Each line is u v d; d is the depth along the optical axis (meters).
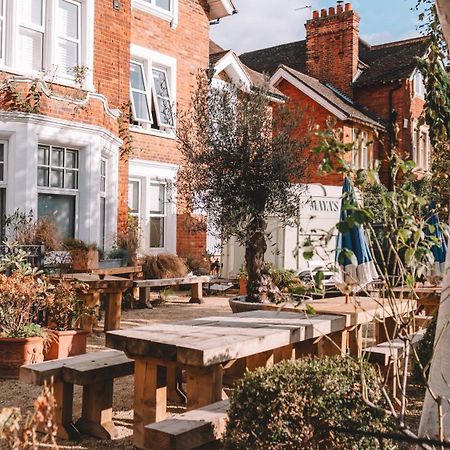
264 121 8.98
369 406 3.46
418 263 3.51
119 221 12.66
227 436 3.51
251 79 18.16
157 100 15.09
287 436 3.37
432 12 7.99
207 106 9.19
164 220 15.19
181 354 3.98
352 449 3.39
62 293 7.18
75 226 10.62
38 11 10.92
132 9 14.23
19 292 6.54
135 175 14.26
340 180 19.45
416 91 23.31
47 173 10.20
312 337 5.17
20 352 6.27
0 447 3.35
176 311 11.41
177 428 3.65
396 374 3.96
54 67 10.94
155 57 14.88
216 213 8.80
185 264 13.97
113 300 8.84
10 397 5.57
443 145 8.73
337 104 20.55
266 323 5.14
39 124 9.84
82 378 4.48
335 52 23.41
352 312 5.84
